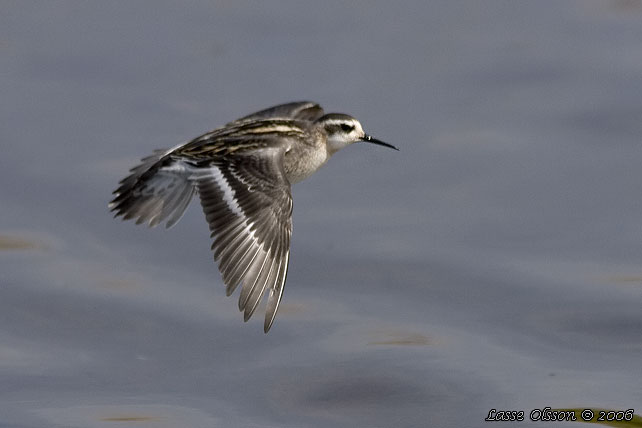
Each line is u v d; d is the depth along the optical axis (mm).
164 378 13961
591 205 16312
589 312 14898
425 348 14320
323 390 13695
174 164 11453
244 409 13422
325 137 12672
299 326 14773
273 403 13523
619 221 16078
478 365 14062
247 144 11617
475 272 15516
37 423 13195
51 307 14977
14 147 16984
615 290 15164
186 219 16391
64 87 18125
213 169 11258
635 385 13695
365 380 13859
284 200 11008
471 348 14375
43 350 14391
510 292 15234
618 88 18250
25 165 16766
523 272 15484
